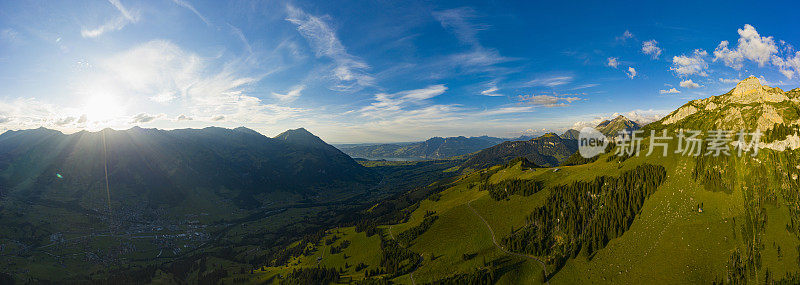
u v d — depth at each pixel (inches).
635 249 7027.6
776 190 6963.6
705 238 6678.2
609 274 6752.0
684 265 6323.8
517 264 7731.3
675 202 7657.5
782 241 6097.4
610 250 7258.9
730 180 7554.1
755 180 7313.0
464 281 7524.6
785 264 5762.8
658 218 7465.6
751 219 6653.5
